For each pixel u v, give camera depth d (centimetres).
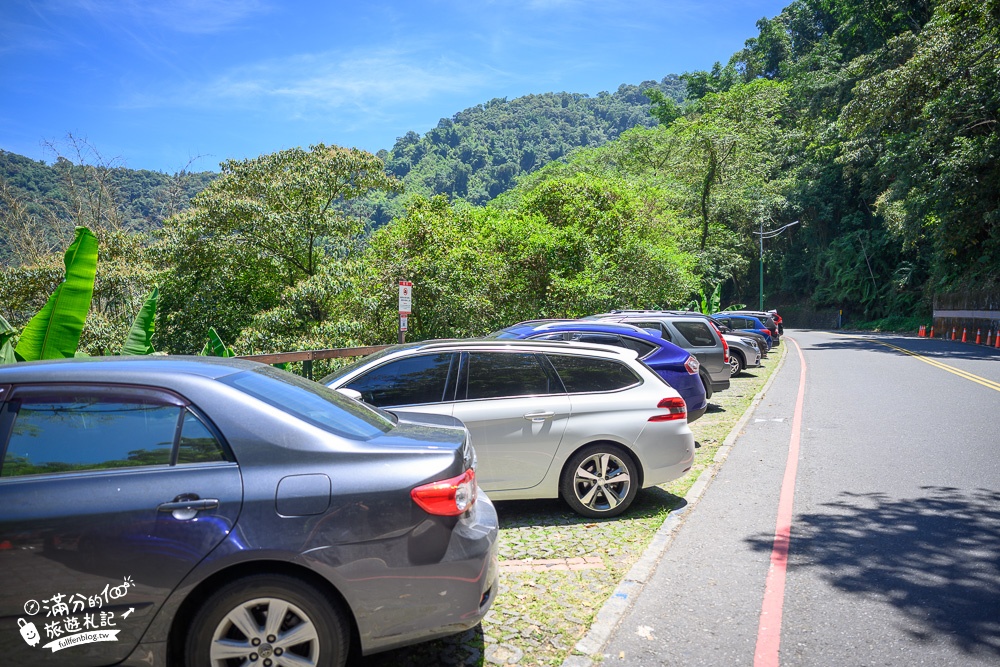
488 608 342
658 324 1258
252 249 1838
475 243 1942
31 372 326
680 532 577
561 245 2064
